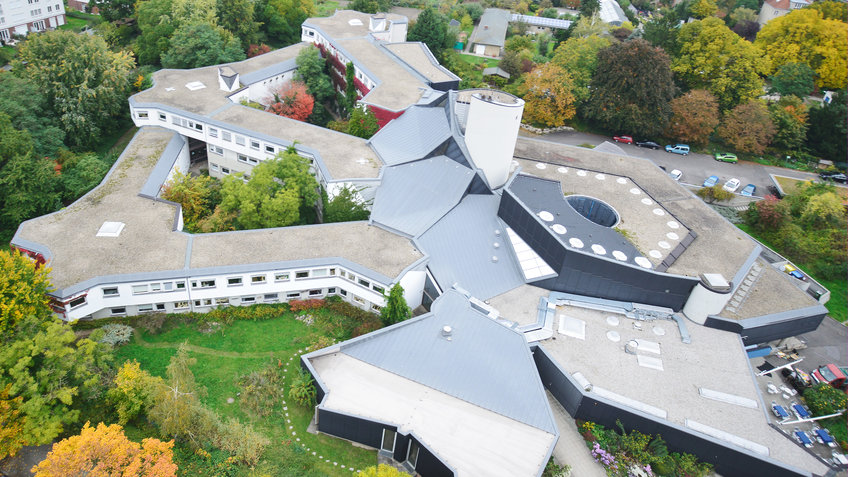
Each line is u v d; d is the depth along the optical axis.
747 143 111.88
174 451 48.69
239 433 49.94
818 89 140.12
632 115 109.81
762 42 144.12
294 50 109.75
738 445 52.38
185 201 71.31
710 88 121.12
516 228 71.12
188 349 57.41
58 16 130.88
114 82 87.62
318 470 49.75
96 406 50.53
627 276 64.44
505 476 47.84
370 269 62.41
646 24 131.38
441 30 130.12
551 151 87.50
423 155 79.06
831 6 154.25
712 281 63.50
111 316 60.28
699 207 78.19
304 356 54.44
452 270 66.06
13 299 48.25
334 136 82.12
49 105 83.94
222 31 107.31
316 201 78.38
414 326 58.88
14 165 70.56
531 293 65.88
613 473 52.56
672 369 59.06
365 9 141.00
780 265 83.69
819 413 62.12
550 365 58.19
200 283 60.22
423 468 50.16
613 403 54.38
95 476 39.09
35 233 61.28
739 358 61.28
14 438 45.06
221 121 82.19
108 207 66.81
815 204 91.69
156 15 109.38
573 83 114.75
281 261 61.97
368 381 54.03
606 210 75.44
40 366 47.72
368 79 95.69
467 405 52.94
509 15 163.00
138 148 79.75
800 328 67.19
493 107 72.31
